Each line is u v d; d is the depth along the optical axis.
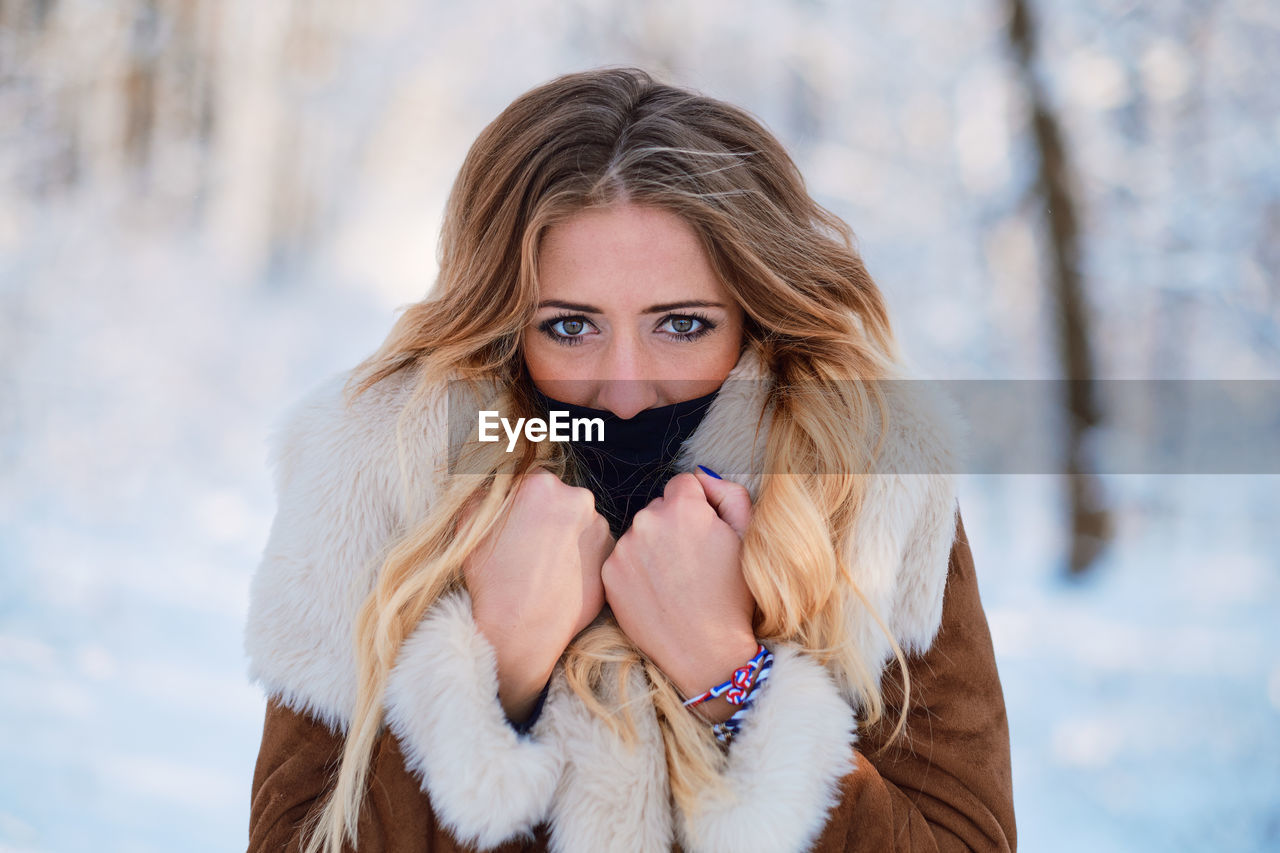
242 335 9.44
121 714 3.36
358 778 1.10
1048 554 6.67
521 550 1.13
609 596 1.15
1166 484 7.50
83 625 4.16
